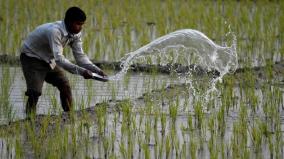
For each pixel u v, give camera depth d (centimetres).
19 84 2055
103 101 1819
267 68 2205
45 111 1762
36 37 1622
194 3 3562
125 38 2598
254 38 2667
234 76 2162
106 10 3362
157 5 3444
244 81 2114
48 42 1612
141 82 2122
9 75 2055
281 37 2652
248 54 2456
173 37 1905
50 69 1670
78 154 1427
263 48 2533
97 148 1473
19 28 2747
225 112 1784
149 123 1633
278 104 1844
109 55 2420
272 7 3406
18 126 1574
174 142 1477
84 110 1691
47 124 1577
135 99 1905
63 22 1589
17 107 1797
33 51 1636
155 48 2212
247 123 1672
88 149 1465
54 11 3234
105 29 2853
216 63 2136
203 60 2138
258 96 1919
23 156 1393
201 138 1517
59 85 1706
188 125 1656
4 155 1422
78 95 1944
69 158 1400
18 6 3325
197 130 1617
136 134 1573
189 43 1920
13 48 2411
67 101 1720
